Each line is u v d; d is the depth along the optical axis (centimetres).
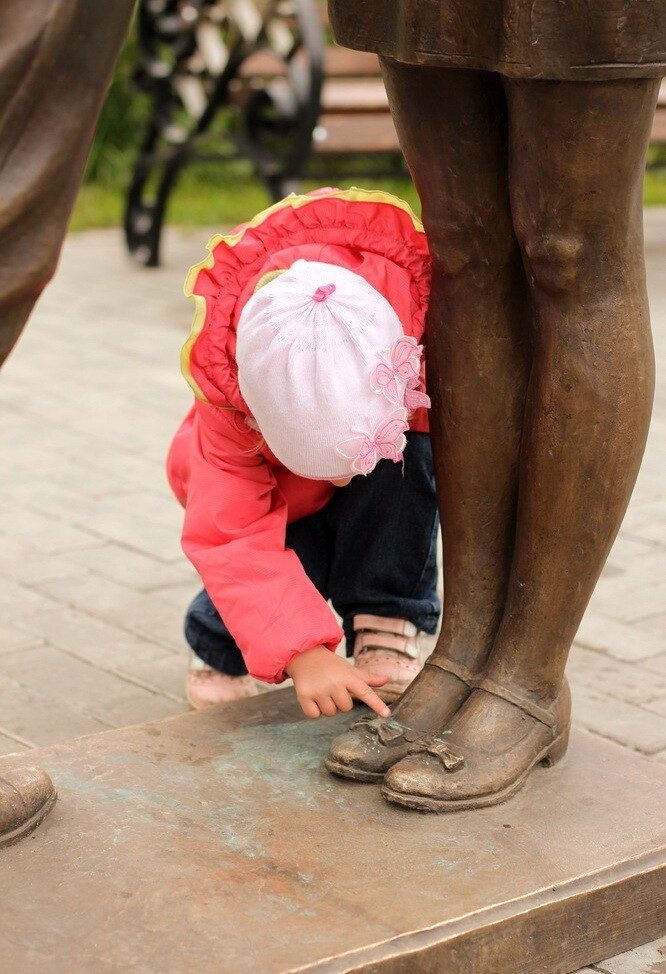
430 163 175
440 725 186
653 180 838
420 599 215
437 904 154
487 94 169
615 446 173
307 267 174
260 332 166
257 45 548
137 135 785
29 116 137
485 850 166
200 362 180
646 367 173
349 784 181
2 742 213
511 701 183
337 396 163
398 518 207
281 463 187
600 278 169
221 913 151
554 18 150
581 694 236
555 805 178
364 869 161
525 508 179
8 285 140
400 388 167
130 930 148
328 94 593
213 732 196
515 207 169
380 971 145
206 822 170
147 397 416
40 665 242
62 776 181
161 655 248
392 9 167
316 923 150
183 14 607
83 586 277
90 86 139
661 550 304
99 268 598
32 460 355
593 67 152
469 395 182
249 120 575
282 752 190
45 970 141
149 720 222
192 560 188
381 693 210
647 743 218
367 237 183
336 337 164
